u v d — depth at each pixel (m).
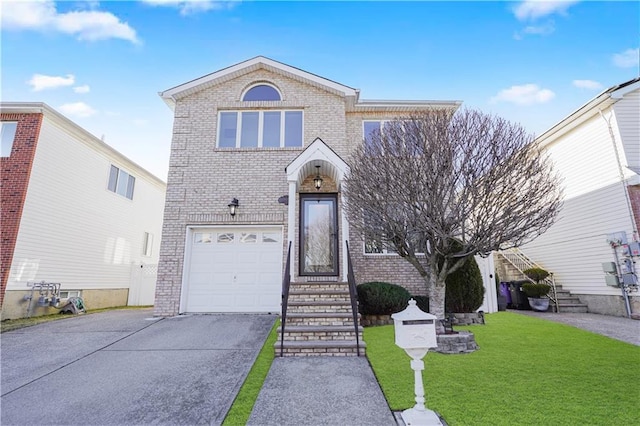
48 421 3.61
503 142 5.50
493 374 4.64
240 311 9.13
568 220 11.53
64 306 11.11
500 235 5.25
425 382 4.40
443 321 5.90
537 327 7.41
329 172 9.28
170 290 9.03
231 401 4.02
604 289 10.19
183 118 10.27
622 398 3.83
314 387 4.39
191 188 9.73
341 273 9.00
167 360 5.48
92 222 13.20
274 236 9.59
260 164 9.91
